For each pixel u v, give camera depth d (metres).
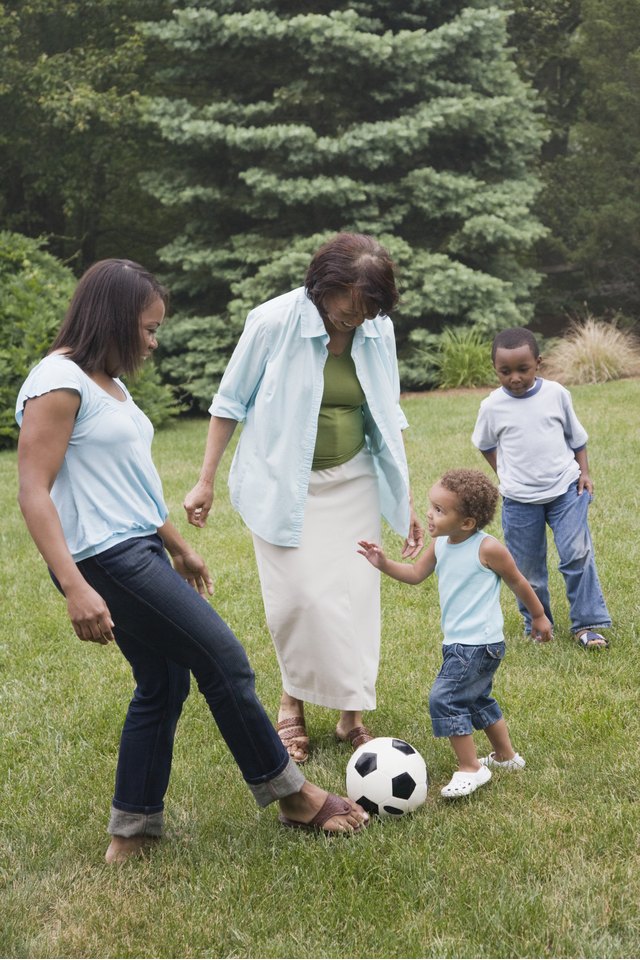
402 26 14.84
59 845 3.14
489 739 3.45
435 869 2.82
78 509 2.76
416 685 4.28
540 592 4.80
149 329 2.86
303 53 13.88
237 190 14.86
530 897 2.62
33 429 2.66
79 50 16.83
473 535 3.37
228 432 3.74
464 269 14.15
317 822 3.12
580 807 3.10
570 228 18.12
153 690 2.98
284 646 3.70
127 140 17.61
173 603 2.79
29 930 2.65
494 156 15.36
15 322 12.30
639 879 2.70
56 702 4.33
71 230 20.11
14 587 6.03
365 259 3.26
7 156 18.17
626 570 5.58
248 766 3.02
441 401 12.78
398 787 3.18
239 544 6.75
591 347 14.24
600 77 16.84
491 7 14.20
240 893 2.79
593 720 3.75
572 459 4.77
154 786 3.02
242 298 15.45
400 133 13.78
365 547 3.56
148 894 2.80
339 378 3.63
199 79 15.54
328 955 2.50
